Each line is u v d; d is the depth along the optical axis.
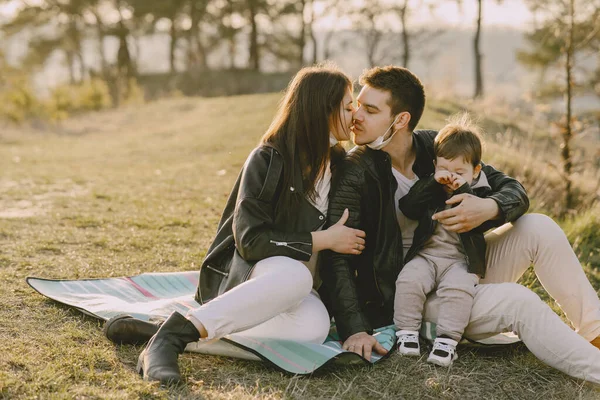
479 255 3.13
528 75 25.77
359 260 3.39
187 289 3.94
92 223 5.92
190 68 41.25
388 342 3.13
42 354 2.94
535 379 2.97
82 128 19.14
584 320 3.11
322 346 3.04
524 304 2.92
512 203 3.12
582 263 5.17
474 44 28.88
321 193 3.23
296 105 3.10
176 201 7.16
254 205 2.97
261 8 39.69
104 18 43.97
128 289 3.86
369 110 3.27
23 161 11.58
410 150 3.49
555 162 8.06
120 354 3.02
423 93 3.36
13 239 5.23
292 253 2.98
